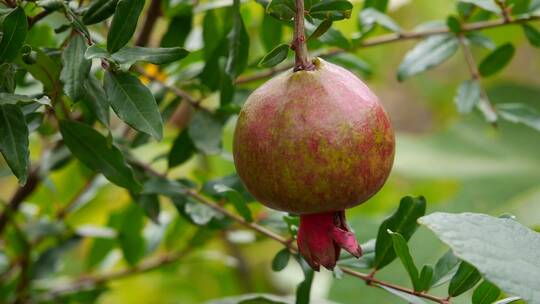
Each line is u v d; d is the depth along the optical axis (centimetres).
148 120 98
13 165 97
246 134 95
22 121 97
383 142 95
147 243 130
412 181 201
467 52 120
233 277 162
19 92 111
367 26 119
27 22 97
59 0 98
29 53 98
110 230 127
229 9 115
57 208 131
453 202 187
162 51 98
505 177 190
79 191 131
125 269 133
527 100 196
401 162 192
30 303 124
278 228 114
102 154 104
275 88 95
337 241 97
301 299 106
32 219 128
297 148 94
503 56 120
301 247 98
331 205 95
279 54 96
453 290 100
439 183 187
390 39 120
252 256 189
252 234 126
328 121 94
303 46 95
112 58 97
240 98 117
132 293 166
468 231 92
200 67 119
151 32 117
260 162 94
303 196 94
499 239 92
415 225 104
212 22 117
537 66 224
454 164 192
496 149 195
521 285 90
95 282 129
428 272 101
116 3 99
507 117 120
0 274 125
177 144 115
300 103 94
